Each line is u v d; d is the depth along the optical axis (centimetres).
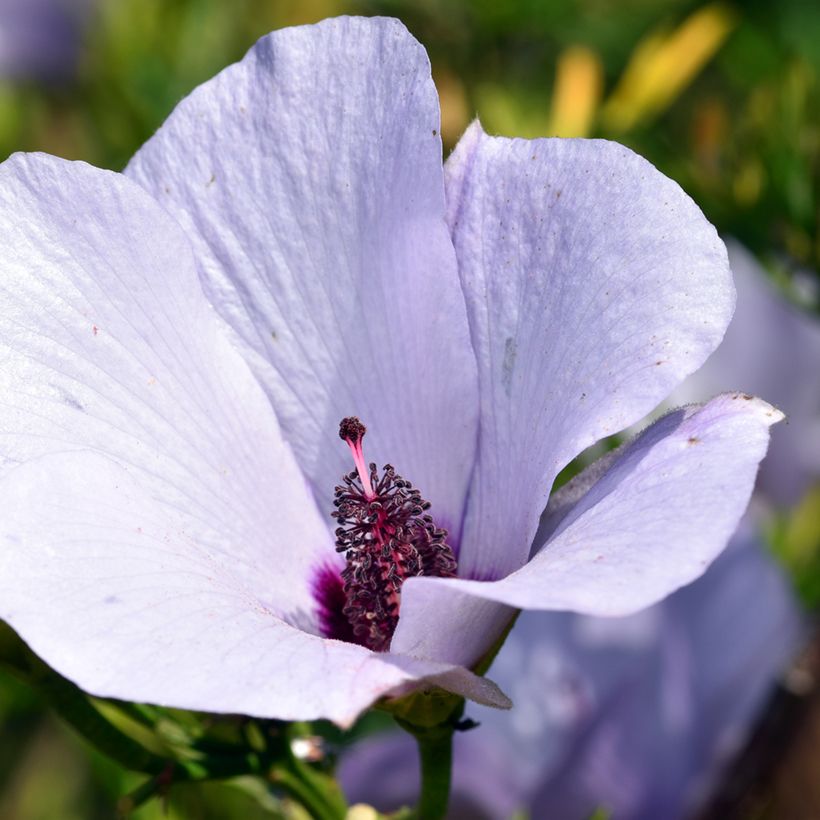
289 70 29
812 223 36
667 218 26
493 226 28
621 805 36
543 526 27
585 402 27
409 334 29
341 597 29
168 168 29
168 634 25
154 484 28
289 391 29
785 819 33
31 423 27
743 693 36
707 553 24
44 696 28
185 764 29
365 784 34
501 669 36
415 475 29
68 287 27
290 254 29
